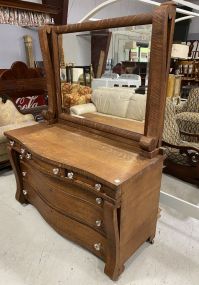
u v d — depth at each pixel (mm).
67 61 1663
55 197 1469
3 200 2018
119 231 1187
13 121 2879
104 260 1365
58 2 3031
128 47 1295
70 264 1418
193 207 1660
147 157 1268
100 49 1465
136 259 1461
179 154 2314
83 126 1648
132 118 1370
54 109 1801
